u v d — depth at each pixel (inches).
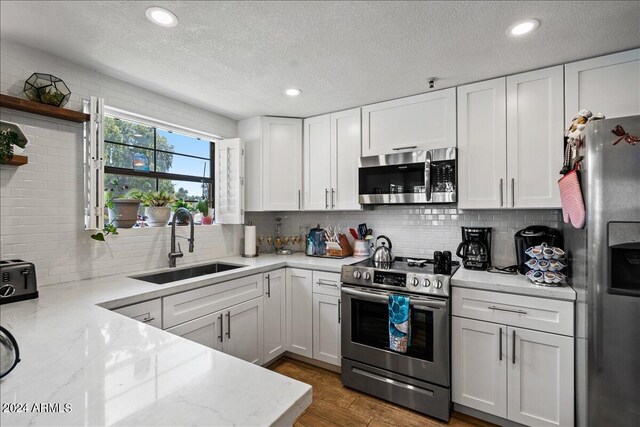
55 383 30.6
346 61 76.5
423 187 93.7
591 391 56.3
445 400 76.7
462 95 89.7
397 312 80.7
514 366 70.8
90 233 80.2
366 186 103.7
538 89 79.5
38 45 68.7
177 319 73.5
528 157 80.4
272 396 28.5
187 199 111.9
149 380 31.2
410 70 81.2
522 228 92.6
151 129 100.8
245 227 117.6
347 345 91.4
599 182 54.9
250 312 93.7
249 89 93.6
